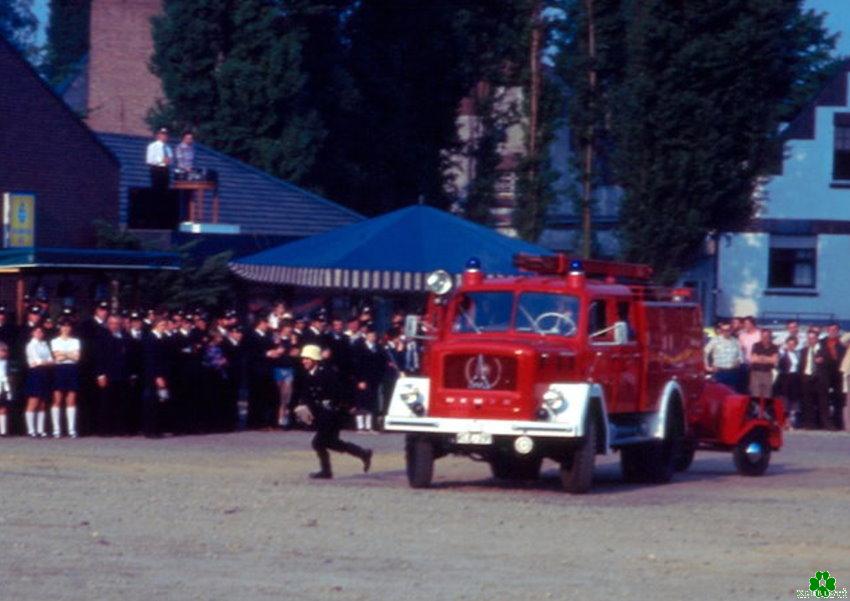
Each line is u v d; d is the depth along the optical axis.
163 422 44.62
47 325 43.34
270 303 62.09
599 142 80.62
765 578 20.69
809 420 55.84
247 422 48.25
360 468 35.81
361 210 87.00
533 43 79.62
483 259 48.28
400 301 66.25
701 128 74.88
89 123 98.69
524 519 26.33
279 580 19.36
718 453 45.84
